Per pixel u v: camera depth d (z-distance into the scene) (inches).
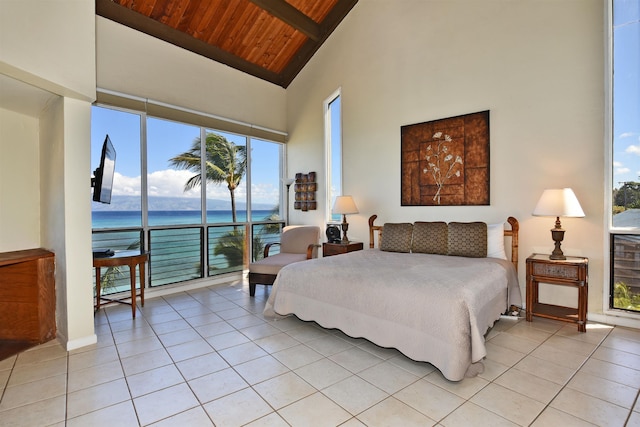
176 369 87.1
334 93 196.4
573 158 120.3
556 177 123.7
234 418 66.6
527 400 71.2
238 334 111.1
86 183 102.9
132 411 69.1
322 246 187.6
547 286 126.5
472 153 142.6
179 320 125.0
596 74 115.4
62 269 101.1
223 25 173.5
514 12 131.3
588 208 117.8
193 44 172.4
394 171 169.0
